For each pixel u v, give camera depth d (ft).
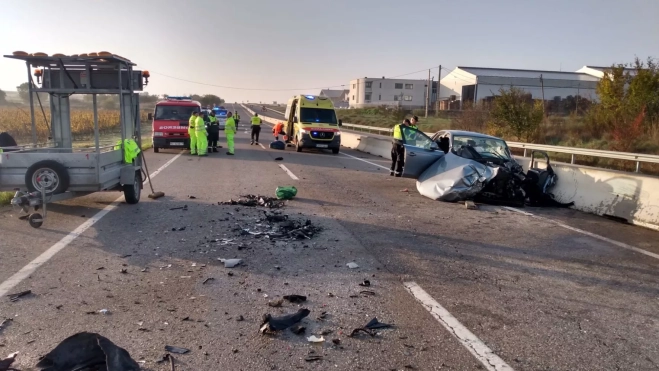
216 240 23.71
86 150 30.37
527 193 36.94
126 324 14.43
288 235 25.11
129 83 32.27
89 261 20.20
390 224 28.78
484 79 217.56
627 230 28.94
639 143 70.79
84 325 14.28
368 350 13.24
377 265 20.71
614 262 22.20
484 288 18.37
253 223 27.50
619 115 83.92
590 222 31.12
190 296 16.71
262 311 15.65
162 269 19.42
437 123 149.48
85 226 26.03
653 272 20.83
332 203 34.94
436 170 39.50
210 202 33.76
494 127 96.94
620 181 32.68
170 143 71.92
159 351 12.85
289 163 61.93
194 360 12.45
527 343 13.93
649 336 14.61
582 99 122.31
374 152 81.10
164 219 28.14
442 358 12.89
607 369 12.59
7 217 27.68
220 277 18.66
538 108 92.68
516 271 20.53
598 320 15.70
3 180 26.25
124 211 30.17
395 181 47.93
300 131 78.59
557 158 73.41
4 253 20.98
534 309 16.47
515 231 27.99
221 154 71.97
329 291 17.54
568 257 22.88
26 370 11.52
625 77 89.35
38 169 25.89
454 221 30.25
